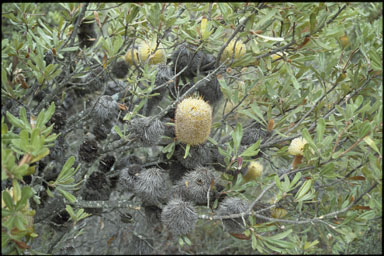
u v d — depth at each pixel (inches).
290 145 88.9
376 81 88.5
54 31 85.8
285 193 76.9
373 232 150.8
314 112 98.1
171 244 165.9
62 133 89.9
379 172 74.8
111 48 83.5
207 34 78.7
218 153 89.0
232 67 81.6
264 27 83.0
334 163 81.8
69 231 105.1
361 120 84.2
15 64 84.0
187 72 91.3
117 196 157.3
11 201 52.5
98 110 82.7
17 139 53.8
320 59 92.4
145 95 81.2
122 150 94.3
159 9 77.9
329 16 82.4
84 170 92.2
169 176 92.7
